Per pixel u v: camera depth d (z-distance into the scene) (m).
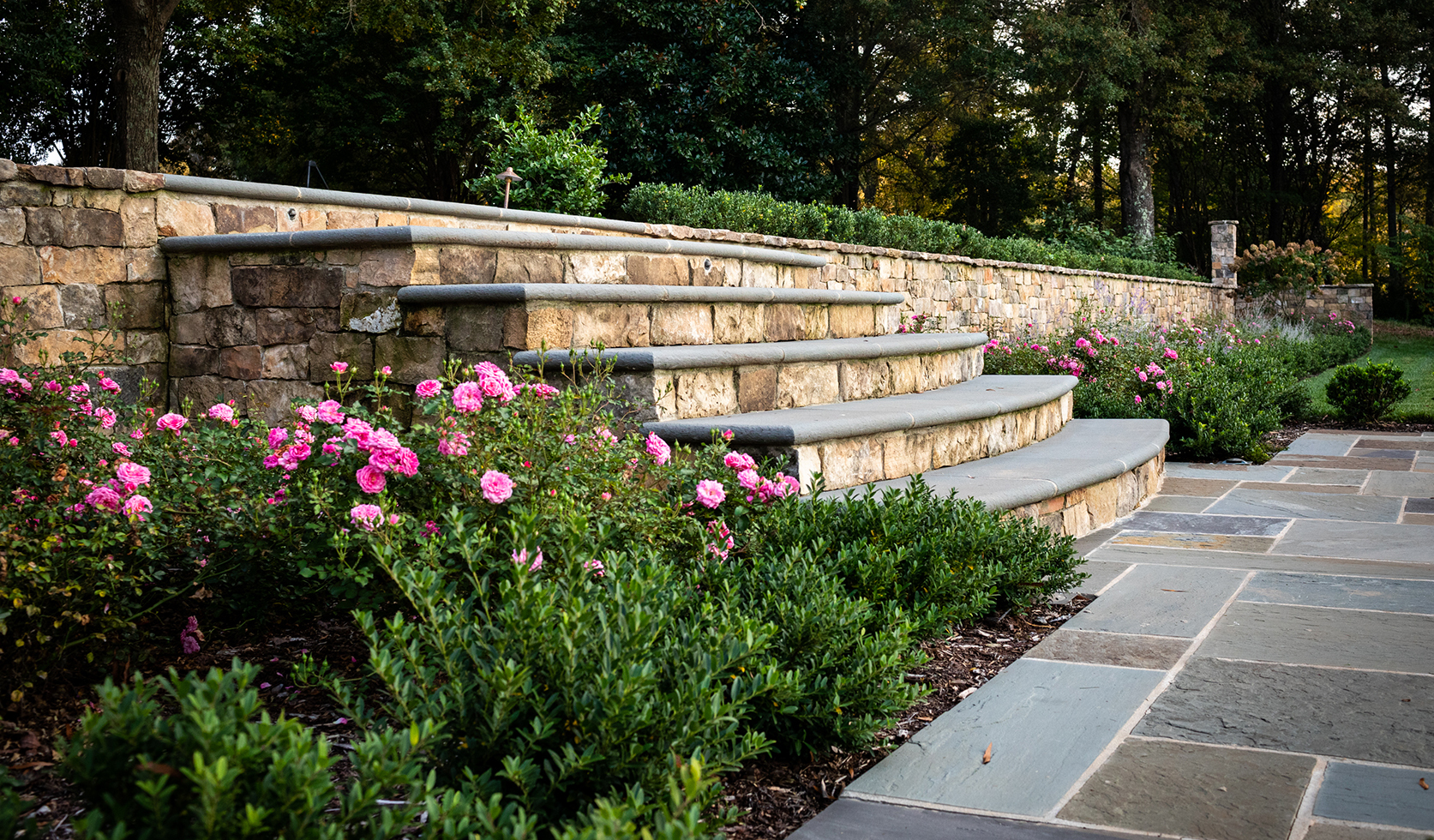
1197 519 5.92
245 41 16.83
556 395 3.53
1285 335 19.09
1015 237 23.53
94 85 17.86
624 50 18.17
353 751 1.86
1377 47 29.69
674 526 3.28
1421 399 12.95
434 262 5.23
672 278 6.98
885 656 2.55
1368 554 4.88
